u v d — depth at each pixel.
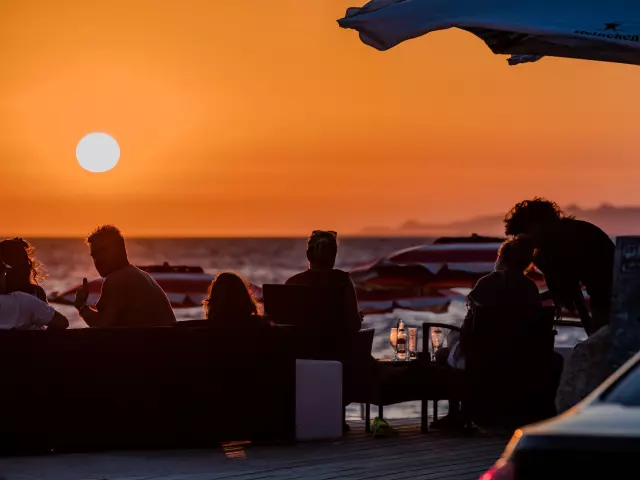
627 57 8.43
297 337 11.20
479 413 11.66
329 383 11.42
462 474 9.54
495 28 8.14
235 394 11.01
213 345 10.96
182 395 10.89
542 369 11.58
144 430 10.84
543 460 3.96
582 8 8.14
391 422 12.74
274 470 9.74
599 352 8.39
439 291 22.88
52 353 10.72
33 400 10.69
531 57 10.09
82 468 9.87
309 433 11.34
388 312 22.48
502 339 11.51
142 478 9.39
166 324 11.54
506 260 11.66
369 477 9.40
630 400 4.39
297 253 157.88
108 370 10.79
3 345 10.66
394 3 8.44
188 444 10.89
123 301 11.33
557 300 10.91
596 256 10.54
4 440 10.64
